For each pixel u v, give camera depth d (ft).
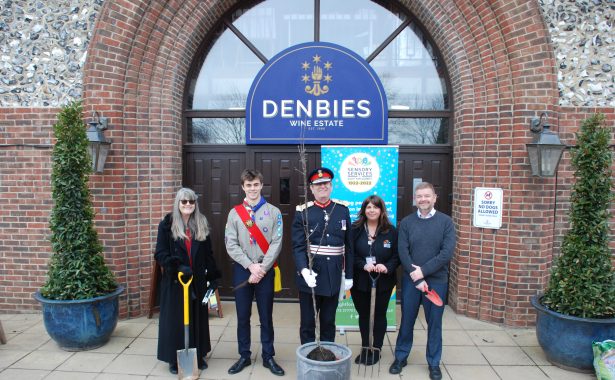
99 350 13.91
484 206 16.22
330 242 12.05
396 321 16.80
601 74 15.85
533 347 14.38
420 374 12.52
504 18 15.52
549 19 15.76
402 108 18.60
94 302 13.52
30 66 16.74
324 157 14.99
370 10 18.58
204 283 12.58
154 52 16.80
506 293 16.06
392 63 18.62
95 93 16.10
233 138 18.81
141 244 16.99
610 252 12.60
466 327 15.99
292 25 18.67
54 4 16.58
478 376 12.45
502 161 15.96
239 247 12.25
